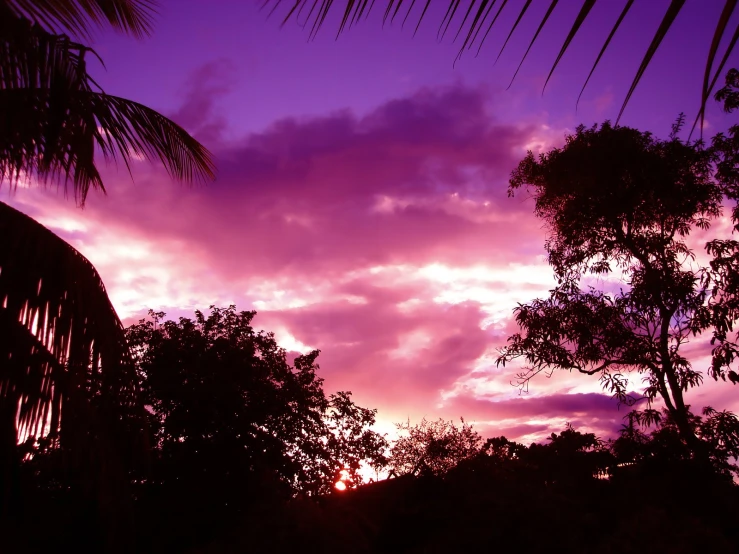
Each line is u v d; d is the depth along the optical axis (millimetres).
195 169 6703
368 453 16312
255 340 16125
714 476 11391
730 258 12023
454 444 19094
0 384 4941
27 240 5266
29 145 5289
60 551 9867
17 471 5340
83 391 5488
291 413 15539
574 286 14125
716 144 12938
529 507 7688
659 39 866
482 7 1015
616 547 6582
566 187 14594
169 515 12609
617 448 12117
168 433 13859
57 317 5320
